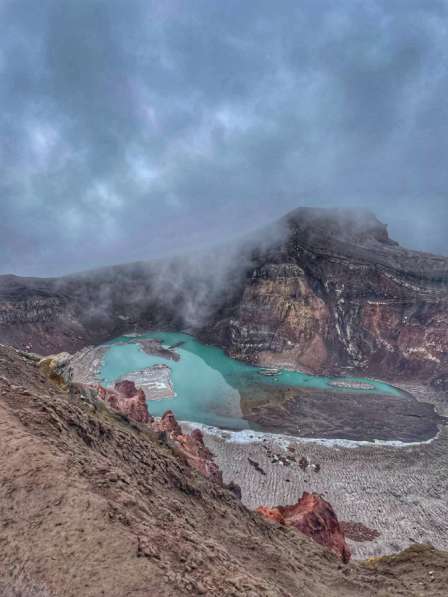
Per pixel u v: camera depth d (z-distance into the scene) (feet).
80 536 61.31
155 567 58.95
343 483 346.95
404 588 114.42
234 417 490.49
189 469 143.64
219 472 259.39
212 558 72.02
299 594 88.94
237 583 65.10
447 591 110.73
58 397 140.67
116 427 144.36
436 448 417.49
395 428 463.42
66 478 71.72
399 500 322.14
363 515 300.20
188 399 549.95
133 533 64.85
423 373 653.71
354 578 119.75
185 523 86.74
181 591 56.65
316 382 632.79
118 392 359.66
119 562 58.29
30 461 73.26
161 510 83.66
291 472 361.92
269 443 416.46
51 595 53.06
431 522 293.23
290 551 125.70
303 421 479.41
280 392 581.12
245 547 103.30
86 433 105.40
